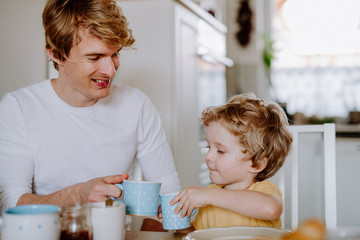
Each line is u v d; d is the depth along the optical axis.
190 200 0.87
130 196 0.84
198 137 2.73
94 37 1.04
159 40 2.25
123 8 2.29
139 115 1.34
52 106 1.22
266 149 1.04
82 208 0.69
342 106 4.04
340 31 4.11
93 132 1.25
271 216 0.88
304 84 4.21
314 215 2.53
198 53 2.68
